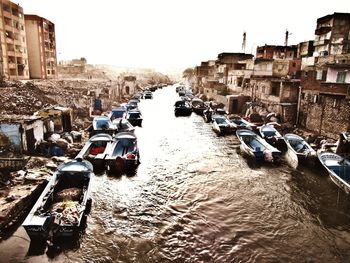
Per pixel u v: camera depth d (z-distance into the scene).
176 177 19.02
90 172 14.91
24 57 48.22
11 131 17.75
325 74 26.39
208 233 12.73
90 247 11.52
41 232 10.77
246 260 11.09
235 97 40.88
